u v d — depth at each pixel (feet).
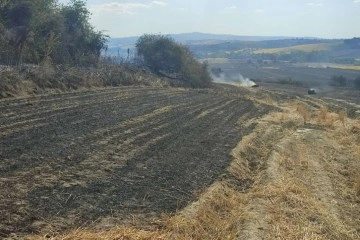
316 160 56.80
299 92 227.20
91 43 142.72
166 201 32.42
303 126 87.04
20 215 25.76
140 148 46.98
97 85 101.71
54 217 26.40
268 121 85.97
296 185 41.81
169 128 61.31
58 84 83.82
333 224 33.45
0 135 42.80
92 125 54.34
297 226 31.42
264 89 223.30
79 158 39.47
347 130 85.10
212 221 29.91
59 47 117.70
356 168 54.60
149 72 159.94
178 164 43.24
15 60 100.01
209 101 106.32
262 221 31.37
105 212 28.55
